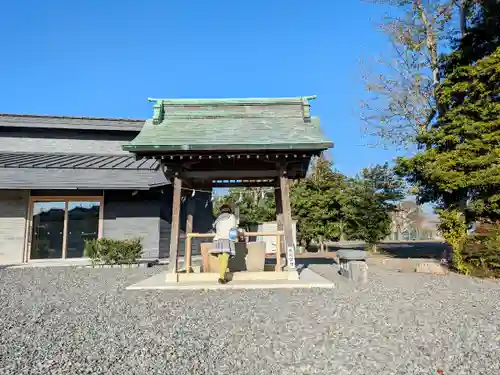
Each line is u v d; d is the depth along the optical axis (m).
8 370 2.95
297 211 20.16
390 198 19.31
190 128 7.95
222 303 5.63
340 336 3.93
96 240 12.24
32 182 12.36
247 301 5.78
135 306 5.46
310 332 4.07
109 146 16.66
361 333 4.04
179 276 7.64
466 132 10.88
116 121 16.42
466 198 11.49
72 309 5.29
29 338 3.84
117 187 12.51
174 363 3.13
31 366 3.05
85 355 3.32
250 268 8.21
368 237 19.28
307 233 19.88
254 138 7.26
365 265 8.24
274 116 8.55
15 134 16.11
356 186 19.66
